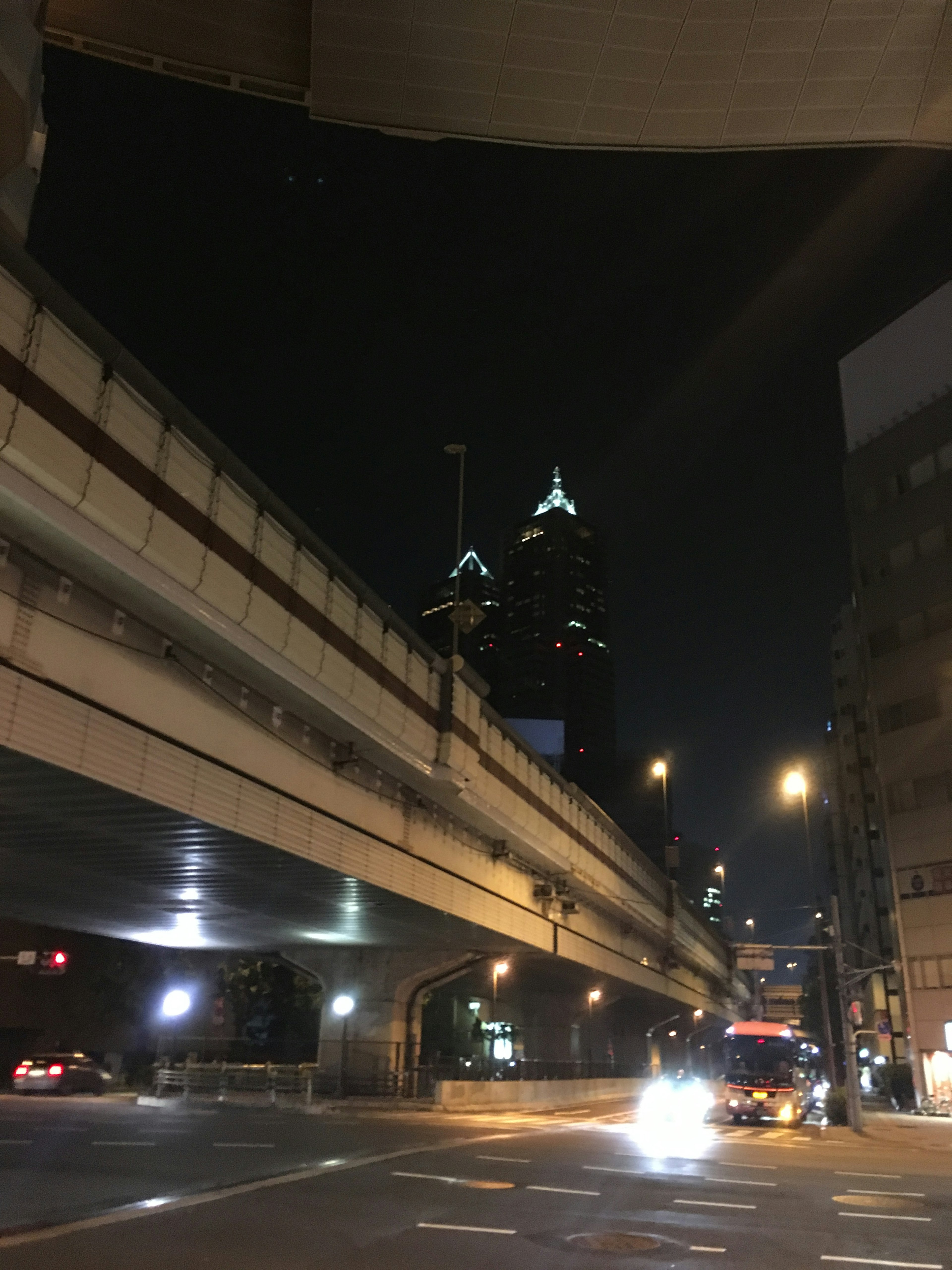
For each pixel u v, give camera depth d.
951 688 45.91
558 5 23.05
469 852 33.12
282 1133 21.47
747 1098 34.66
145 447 16.06
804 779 41.34
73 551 15.12
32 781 16.16
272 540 19.72
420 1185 13.77
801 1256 9.59
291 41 25.14
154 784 17.44
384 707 24.44
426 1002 46.34
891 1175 17.28
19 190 20.69
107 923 34.72
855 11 23.06
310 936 37.69
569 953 44.56
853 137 27.23
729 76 24.97
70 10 24.75
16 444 13.48
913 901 45.50
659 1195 13.55
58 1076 37.94
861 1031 43.84
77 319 14.69
